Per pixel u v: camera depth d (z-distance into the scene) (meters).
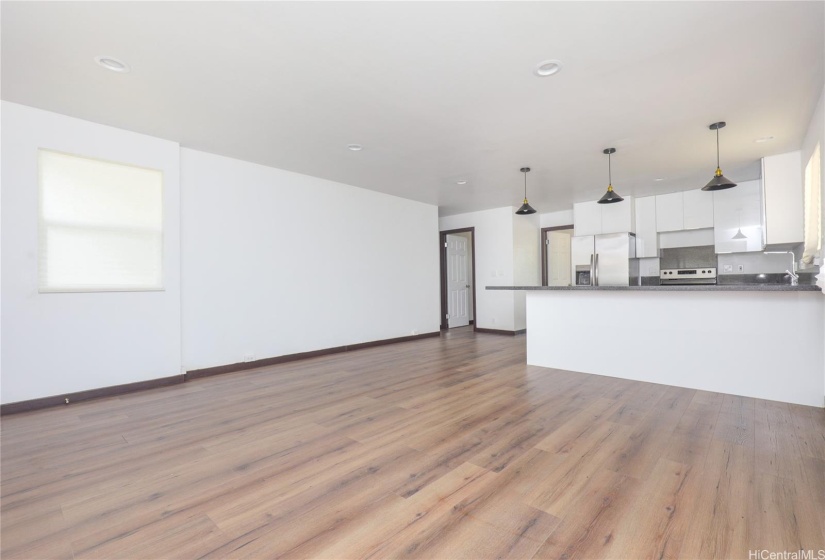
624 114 3.39
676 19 2.17
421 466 2.13
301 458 2.25
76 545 1.52
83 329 3.46
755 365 3.32
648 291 3.79
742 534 1.54
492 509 1.73
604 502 1.77
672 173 5.17
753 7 2.07
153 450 2.38
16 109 3.16
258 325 4.74
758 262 5.71
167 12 2.08
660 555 1.43
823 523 1.59
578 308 4.29
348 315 5.75
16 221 3.16
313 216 5.34
